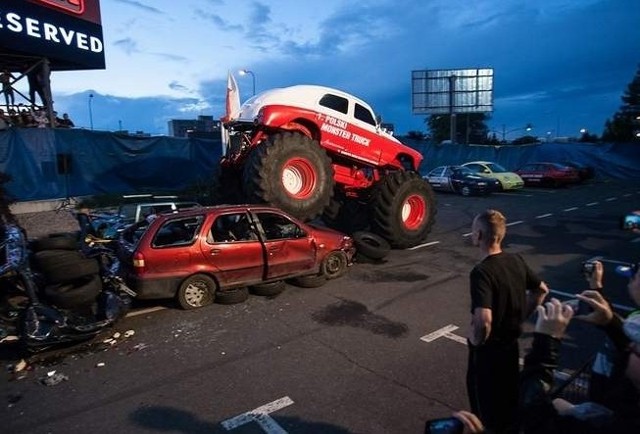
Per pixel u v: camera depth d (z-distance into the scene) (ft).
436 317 20.13
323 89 30.37
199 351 17.20
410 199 33.37
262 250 22.86
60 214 44.80
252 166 26.16
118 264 21.42
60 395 14.29
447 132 219.61
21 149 45.32
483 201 61.52
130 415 13.08
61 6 53.31
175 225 22.50
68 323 17.11
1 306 17.72
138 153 54.49
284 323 19.75
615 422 5.57
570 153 92.89
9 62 55.42
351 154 31.71
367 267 28.60
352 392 14.02
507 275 9.14
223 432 12.21
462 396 13.69
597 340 17.10
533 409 6.43
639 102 168.45
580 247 33.06
